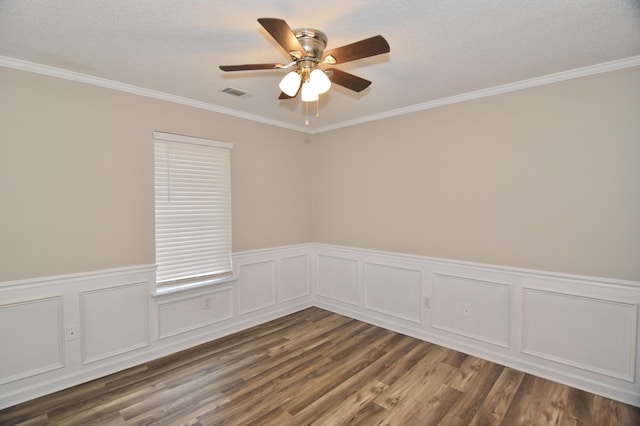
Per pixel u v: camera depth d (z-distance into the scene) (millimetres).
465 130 3127
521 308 2834
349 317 4148
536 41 2109
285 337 3539
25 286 2428
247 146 3789
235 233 3695
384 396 2463
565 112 2598
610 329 2443
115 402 2391
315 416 2232
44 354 2504
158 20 1860
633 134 2338
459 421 2189
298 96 3154
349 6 1729
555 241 2670
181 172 3252
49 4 1692
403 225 3615
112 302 2830
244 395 2475
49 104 2506
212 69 2545
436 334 3369
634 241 2350
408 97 3207
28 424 2160
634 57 2299
